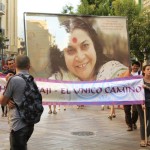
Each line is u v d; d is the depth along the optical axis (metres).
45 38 11.27
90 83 9.49
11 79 5.69
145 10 25.98
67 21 11.53
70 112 16.23
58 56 11.39
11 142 5.72
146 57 24.73
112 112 14.07
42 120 13.52
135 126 11.52
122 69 12.02
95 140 9.84
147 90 9.19
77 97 9.45
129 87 9.34
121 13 25.62
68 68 11.47
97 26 11.83
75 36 11.59
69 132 11.05
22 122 5.65
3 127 11.94
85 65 11.65
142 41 23.97
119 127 11.96
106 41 11.89
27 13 11.13
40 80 9.29
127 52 12.07
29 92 5.68
